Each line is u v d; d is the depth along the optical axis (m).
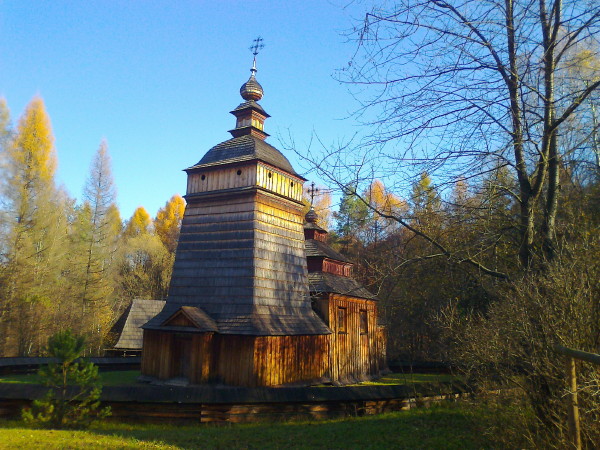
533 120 8.33
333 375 20.45
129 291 50.19
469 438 9.61
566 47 7.84
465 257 9.73
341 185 8.91
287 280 19.31
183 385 16.81
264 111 22.36
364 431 11.12
